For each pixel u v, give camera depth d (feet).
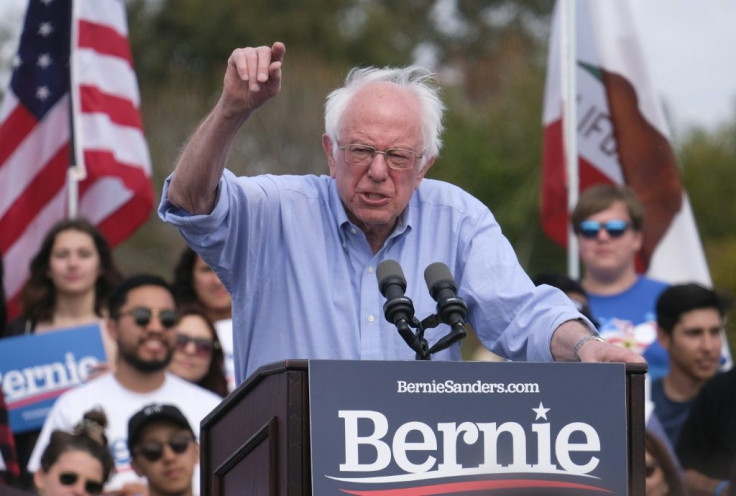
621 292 68.08
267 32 239.09
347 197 36.37
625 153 78.74
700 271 78.13
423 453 28.66
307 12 243.60
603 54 79.05
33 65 77.00
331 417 28.25
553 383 29.50
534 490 29.14
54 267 64.69
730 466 58.39
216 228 36.09
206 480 34.14
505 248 38.06
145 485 56.34
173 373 62.49
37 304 64.85
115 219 77.15
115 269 66.18
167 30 240.73
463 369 29.04
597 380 29.76
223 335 65.00
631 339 66.85
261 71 33.04
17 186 76.23
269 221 37.27
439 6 267.59
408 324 32.81
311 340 36.88
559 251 159.53
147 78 235.81
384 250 37.78
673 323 63.72
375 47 244.22
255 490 30.42
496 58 239.09
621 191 68.44
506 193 171.94
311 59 217.56
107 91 77.36
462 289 37.58
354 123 36.09
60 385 62.90
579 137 79.46
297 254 37.22
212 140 34.32
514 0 262.47
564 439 29.50
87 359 63.26
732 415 58.44
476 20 261.03
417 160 36.45
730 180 185.47
